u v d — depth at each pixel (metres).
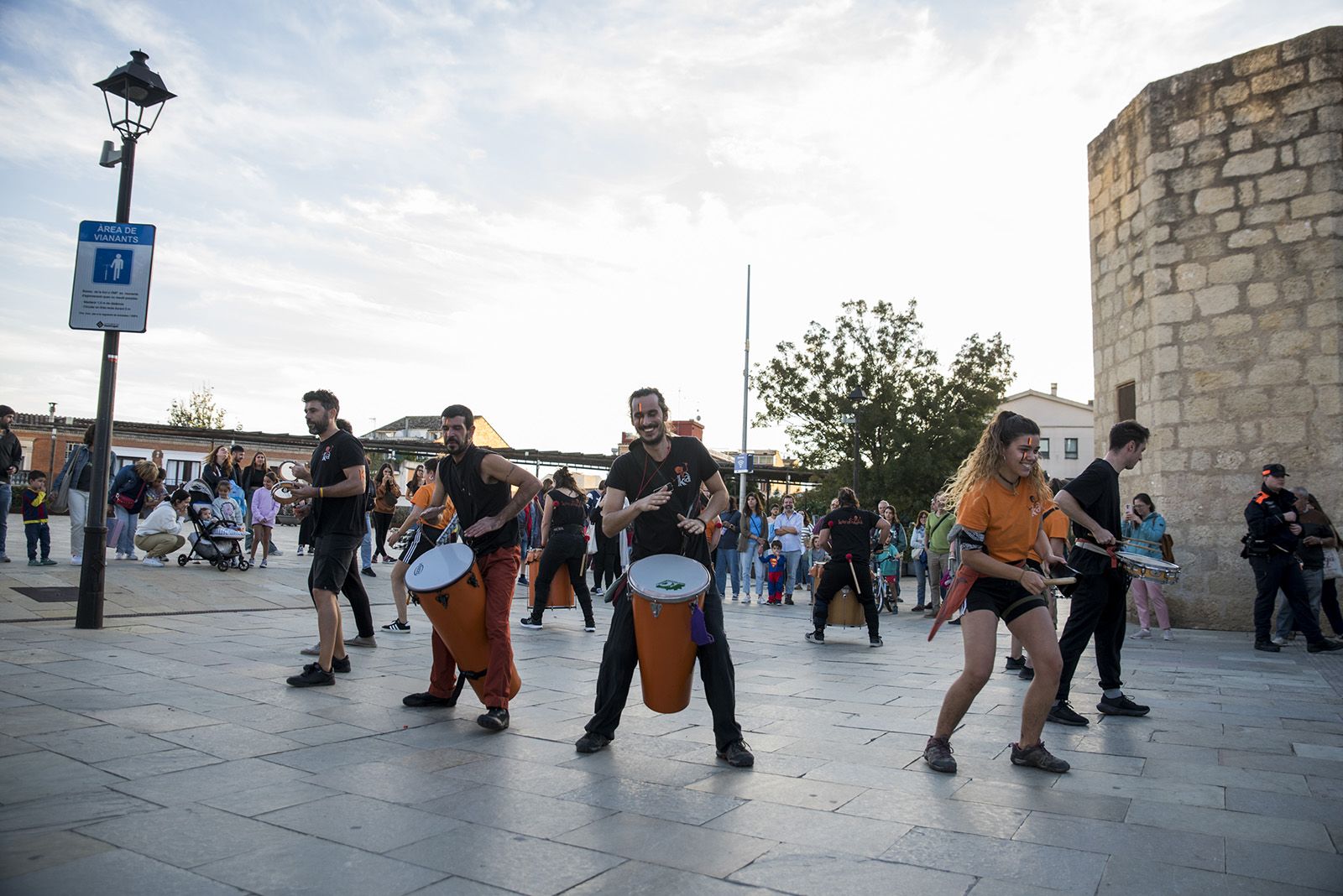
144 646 7.27
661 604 4.37
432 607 4.97
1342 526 10.77
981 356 34.44
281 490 6.07
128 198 8.20
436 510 6.22
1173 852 3.25
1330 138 11.06
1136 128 12.96
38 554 11.66
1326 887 2.94
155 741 4.45
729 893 2.81
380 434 75.38
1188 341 12.05
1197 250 12.03
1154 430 12.37
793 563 15.90
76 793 3.62
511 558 5.30
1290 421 11.18
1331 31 11.12
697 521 4.72
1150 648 9.84
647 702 4.62
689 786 4.02
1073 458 57.84
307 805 3.59
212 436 40.03
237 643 7.67
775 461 55.06
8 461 11.26
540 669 7.39
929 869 3.05
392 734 4.85
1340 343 10.88
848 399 33.78
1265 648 9.59
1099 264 14.25
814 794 3.93
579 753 4.57
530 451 37.19
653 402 4.75
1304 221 11.21
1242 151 11.70
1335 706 6.29
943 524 13.56
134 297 8.07
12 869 2.83
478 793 3.83
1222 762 4.64
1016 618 4.48
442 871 2.95
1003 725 5.54
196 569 12.59
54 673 6.00
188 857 3.00
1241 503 11.49
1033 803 3.85
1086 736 5.26
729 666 4.58
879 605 15.31
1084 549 5.81
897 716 5.74
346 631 8.96
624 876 2.94
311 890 2.77
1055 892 2.87
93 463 8.05
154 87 8.09
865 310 35.00
